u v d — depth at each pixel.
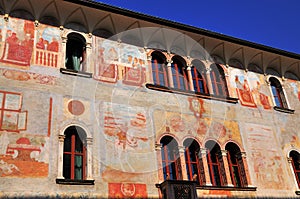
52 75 17.11
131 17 20.02
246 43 22.70
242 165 19.14
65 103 16.55
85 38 19.20
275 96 23.86
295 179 20.03
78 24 19.62
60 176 14.61
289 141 21.61
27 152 14.63
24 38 17.70
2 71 16.20
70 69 17.58
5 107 15.29
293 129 22.34
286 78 24.89
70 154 15.63
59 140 15.45
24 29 17.98
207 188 17.12
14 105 15.51
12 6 18.23
